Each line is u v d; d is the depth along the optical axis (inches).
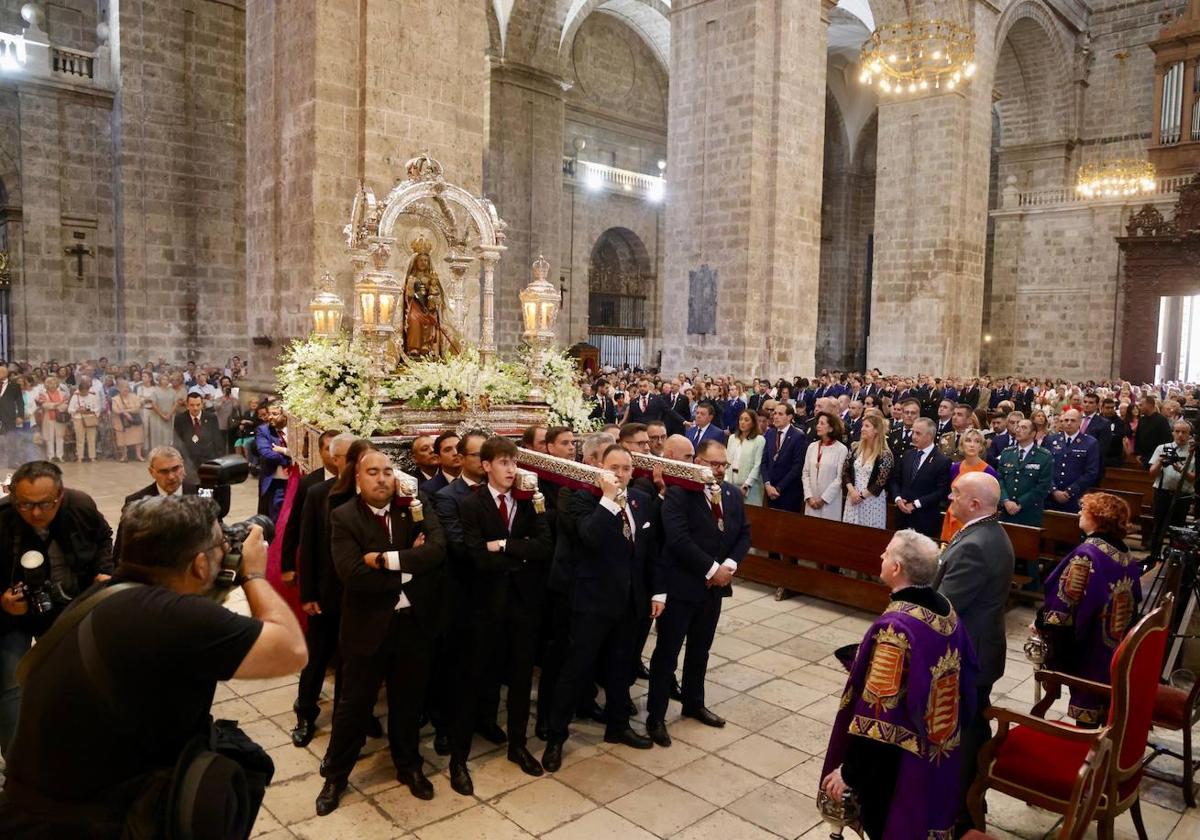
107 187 792.3
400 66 433.4
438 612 181.9
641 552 205.0
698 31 756.6
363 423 270.5
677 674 255.3
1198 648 229.6
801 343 774.5
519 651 193.9
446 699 203.5
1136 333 1116.5
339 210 424.5
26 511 162.7
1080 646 192.5
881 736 127.0
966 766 166.1
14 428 593.9
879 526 328.8
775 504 367.9
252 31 467.5
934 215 976.3
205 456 479.5
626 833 169.3
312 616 201.2
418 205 333.4
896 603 135.3
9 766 88.0
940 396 727.1
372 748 203.9
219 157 815.1
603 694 246.2
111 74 786.8
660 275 1375.5
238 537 102.3
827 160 1610.5
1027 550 316.2
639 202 1332.4
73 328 780.6
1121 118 1279.5
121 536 104.6
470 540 185.9
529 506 193.8
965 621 164.6
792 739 213.6
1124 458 525.0
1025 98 1332.4
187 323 807.1
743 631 299.7
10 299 749.9
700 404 398.3
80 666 85.2
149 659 85.4
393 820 171.9
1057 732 145.3
